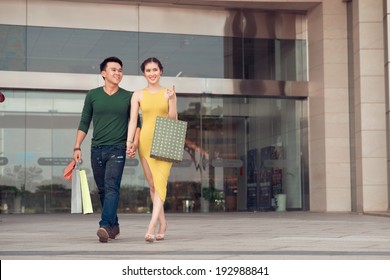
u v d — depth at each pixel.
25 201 29.33
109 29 29.97
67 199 29.59
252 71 31.11
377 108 26.80
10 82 28.91
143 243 10.84
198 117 30.89
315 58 30.50
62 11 29.56
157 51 30.42
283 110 31.61
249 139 31.25
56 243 10.97
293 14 31.53
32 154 29.45
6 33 29.03
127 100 11.16
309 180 30.77
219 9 31.02
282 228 15.90
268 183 31.23
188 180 30.69
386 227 16.25
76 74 29.50
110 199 11.08
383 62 26.86
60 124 29.70
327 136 29.47
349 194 29.38
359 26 27.03
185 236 12.66
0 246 10.33
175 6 30.67
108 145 11.09
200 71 30.70
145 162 11.12
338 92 29.56
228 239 11.80
